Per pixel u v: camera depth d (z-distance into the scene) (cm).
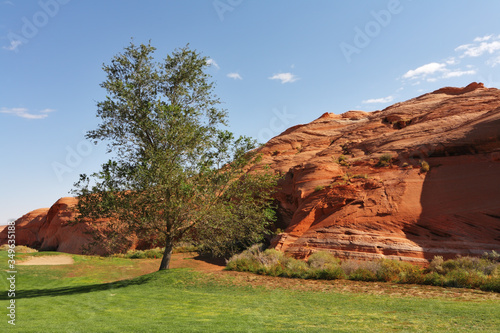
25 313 1020
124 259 3291
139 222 1841
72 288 1811
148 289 1594
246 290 1544
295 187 3341
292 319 879
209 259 3147
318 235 2448
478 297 1238
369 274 1712
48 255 3444
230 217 1922
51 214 5906
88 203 1822
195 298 1325
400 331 727
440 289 1424
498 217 2098
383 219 2377
